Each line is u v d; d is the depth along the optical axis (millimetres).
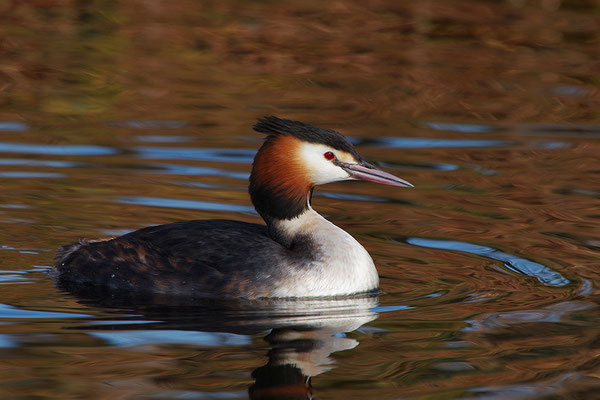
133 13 28859
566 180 16125
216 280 10891
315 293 10953
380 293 11125
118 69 23562
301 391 8078
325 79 23188
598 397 7941
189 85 22328
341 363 8773
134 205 14297
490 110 20734
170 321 9945
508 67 24453
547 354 8969
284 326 9852
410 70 24125
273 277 10930
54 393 7941
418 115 20250
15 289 10867
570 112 20609
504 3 31125
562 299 10727
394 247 12812
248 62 24656
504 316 10141
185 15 28984
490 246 12875
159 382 8211
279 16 29188
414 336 9523
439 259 12352
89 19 28016
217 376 8391
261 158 11508
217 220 11859
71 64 23719
